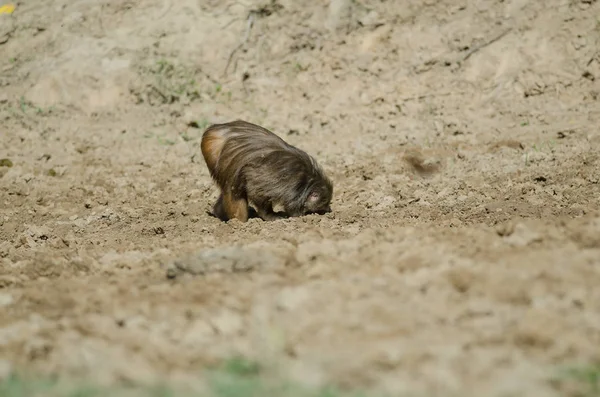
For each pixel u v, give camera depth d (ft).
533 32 181.57
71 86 185.37
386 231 96.73
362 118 173.27
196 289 78.18
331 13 191.72
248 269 84.79
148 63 187.11
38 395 56.85
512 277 73.61
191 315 71.67
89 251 106.93
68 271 96.37
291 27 191.52
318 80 184.55
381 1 191.31
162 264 93.86
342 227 108.17
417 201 128.57
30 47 193.98
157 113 180.34
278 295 73.15
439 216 113.91
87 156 165.78
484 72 178.60
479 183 135.85
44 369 63.10
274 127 172.65
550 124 161.48
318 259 85.97
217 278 82.12
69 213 138.72
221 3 195.42
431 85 178.81
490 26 184.55
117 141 171.22
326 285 75.61
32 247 118.32
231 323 68.44
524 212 111.65
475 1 188.03
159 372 60.75
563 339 61.62
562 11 183.11
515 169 141.49
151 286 83.05
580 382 55.57
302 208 121.39
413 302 70.08
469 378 56.75
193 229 119.96
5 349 67.72
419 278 75.56
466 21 186.09
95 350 65.36
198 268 85.51
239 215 122.31
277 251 91.76
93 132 174.91
